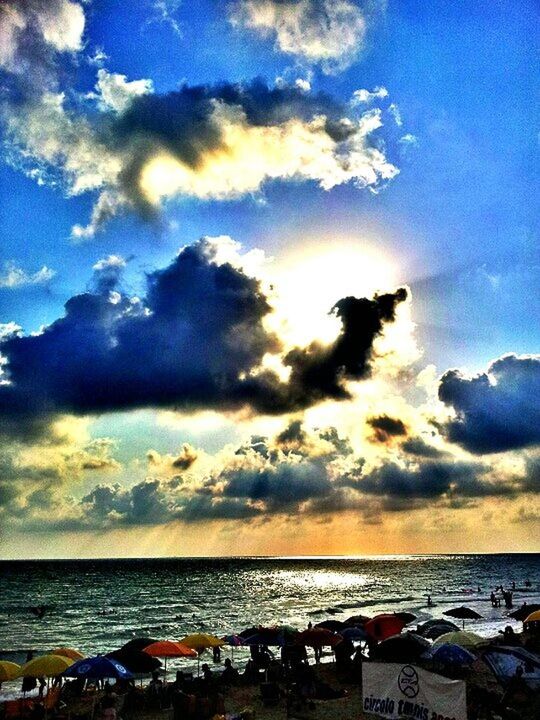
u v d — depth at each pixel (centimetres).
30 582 16438
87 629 6569
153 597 11325
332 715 1930
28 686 2542
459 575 19300
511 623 5766
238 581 16762
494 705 1734
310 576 19775
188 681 2341
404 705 1416
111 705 1828
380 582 15775
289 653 2705
